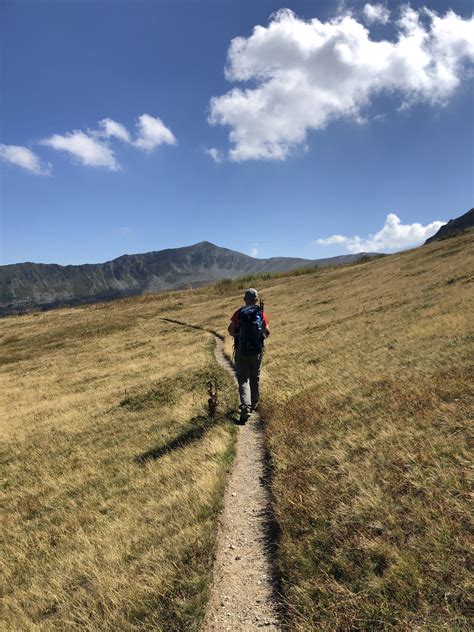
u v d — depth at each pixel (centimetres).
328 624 347
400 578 365
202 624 392
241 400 973
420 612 331
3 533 821
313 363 1436
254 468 734
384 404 788
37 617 506
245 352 964
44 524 812
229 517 577
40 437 1459
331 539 447
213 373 1705
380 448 605
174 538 540
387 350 1283
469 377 770
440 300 1950
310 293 4444
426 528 412
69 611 475
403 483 501
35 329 5094
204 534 523
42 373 3023
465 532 392
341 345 1602
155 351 2961
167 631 391
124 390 1878
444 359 952
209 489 646
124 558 552
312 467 619
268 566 459
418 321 1612
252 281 7631
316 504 514
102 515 747
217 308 4691
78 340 4197
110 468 995
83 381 2456
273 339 2281
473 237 5116
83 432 1391
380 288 3338
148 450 1023
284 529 496
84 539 656
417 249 6297
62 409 1825
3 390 2636
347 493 516
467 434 567
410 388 813
